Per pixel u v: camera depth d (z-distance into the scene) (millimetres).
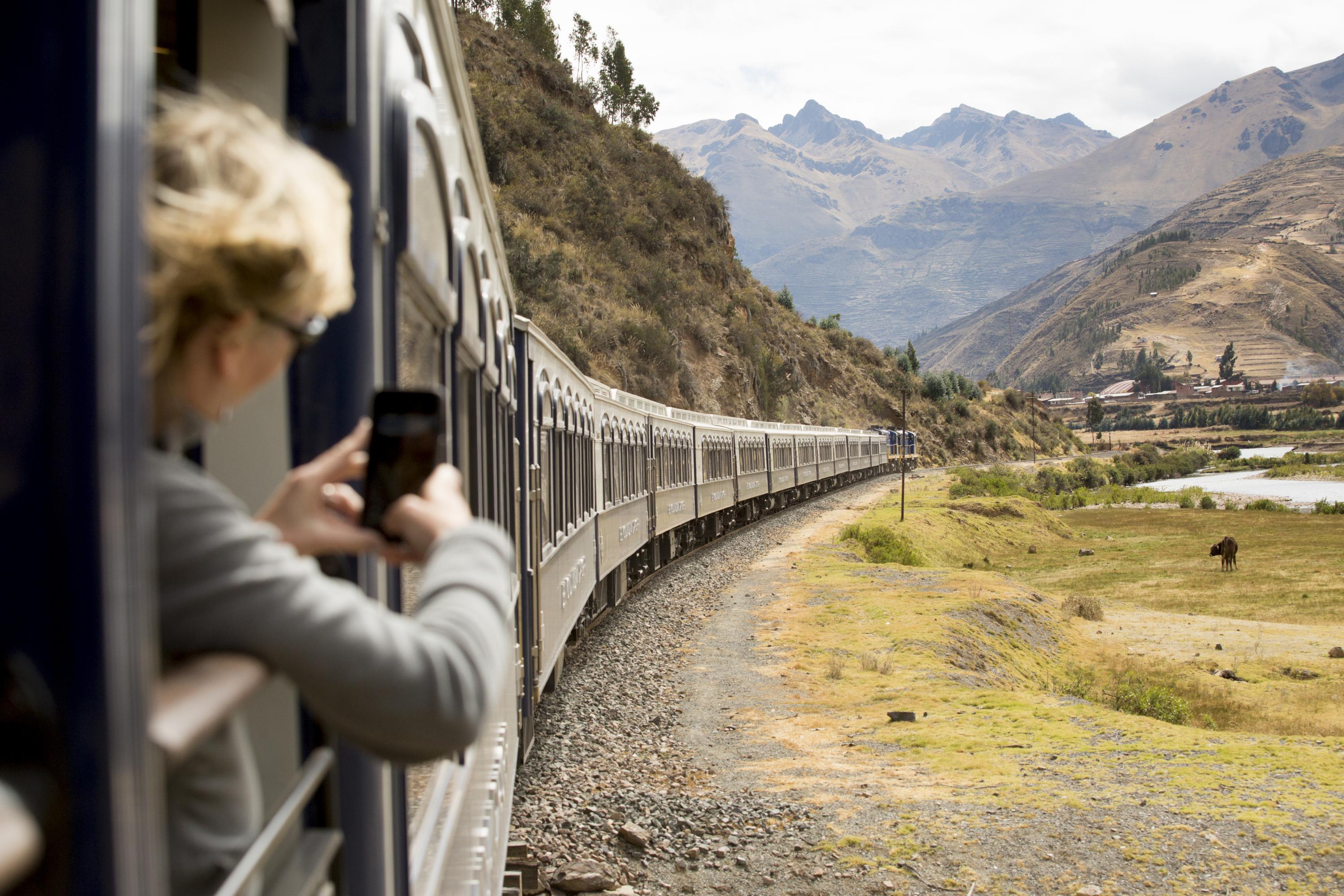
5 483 677
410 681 926
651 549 20656
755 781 8625
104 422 682
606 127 72625
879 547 30625
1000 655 16625
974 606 19312
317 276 990
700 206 76250
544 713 10258
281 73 1480
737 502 30078
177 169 887
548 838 6918
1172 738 10078
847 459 58344
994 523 47281
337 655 896
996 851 6941
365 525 1152
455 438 2656
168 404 943
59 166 673
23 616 677
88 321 677
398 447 1149
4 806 629
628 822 7430
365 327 1521
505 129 57938
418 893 1945
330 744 1455
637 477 16875
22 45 678
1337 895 6156
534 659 7359
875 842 7148
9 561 677
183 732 761
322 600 921
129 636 691
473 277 3062
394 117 1750
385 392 1166
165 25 1451
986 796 8133
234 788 1082
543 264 45719
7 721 662
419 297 2082
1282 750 9547
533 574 7309
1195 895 6211
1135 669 18922
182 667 854
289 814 1177
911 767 9055
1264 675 18875
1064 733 10273
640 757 9242
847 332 104562
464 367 2998
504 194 53156
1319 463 146375
